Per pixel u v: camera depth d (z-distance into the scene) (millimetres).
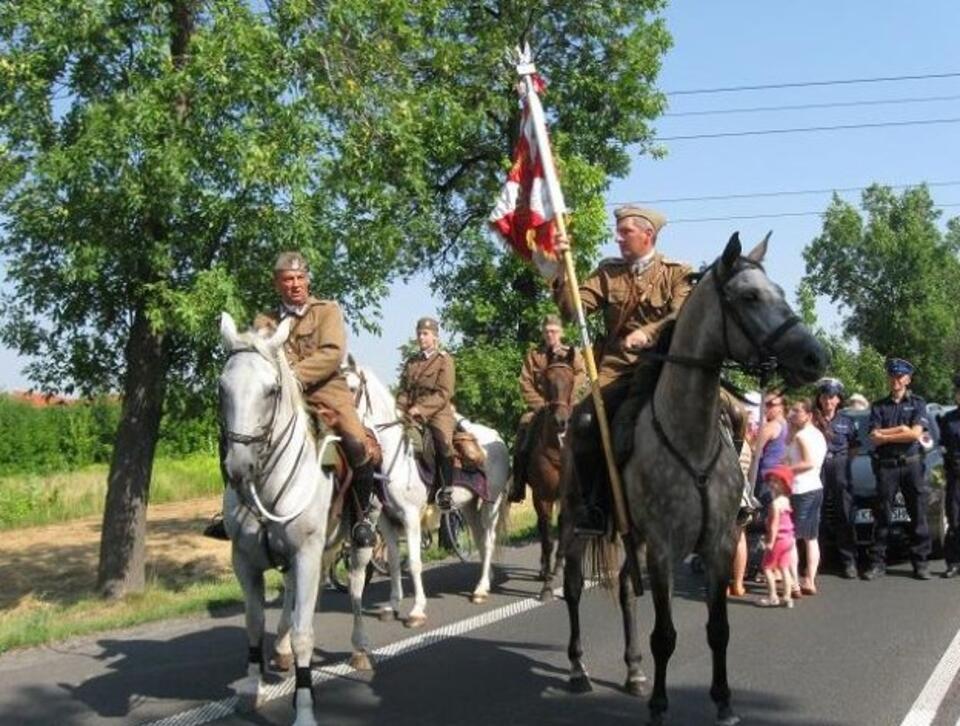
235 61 11773
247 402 6000
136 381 13656
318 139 12555
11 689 7520
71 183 11555
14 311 13750
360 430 7523
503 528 12047
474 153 21500
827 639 8938
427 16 16531
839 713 6742
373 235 13703
